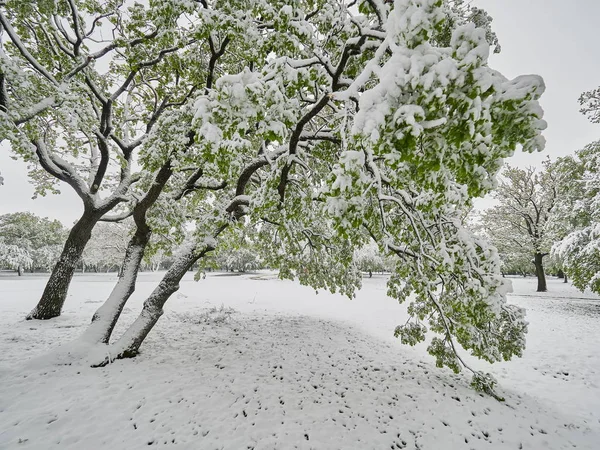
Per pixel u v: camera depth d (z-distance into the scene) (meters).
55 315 9.63
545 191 22.14
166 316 11.46
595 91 13.54
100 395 4.68
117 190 9.82
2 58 4.57
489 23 4.42
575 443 4.39
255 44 3.91
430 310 6.12
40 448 3.49
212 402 4.77
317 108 3.90
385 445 4.07
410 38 1.75
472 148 2.00
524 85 1.76
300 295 19.64
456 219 5.00
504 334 5.57
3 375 5.19
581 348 8.66
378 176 3.11
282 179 5.17
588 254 11.98
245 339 8.63
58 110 5.21
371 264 31.48
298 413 4.68
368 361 7.38
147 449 3.61
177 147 4.65
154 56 7.12
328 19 4.21
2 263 30.25
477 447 4.17
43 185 11.18
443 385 6.13
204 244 6.51
